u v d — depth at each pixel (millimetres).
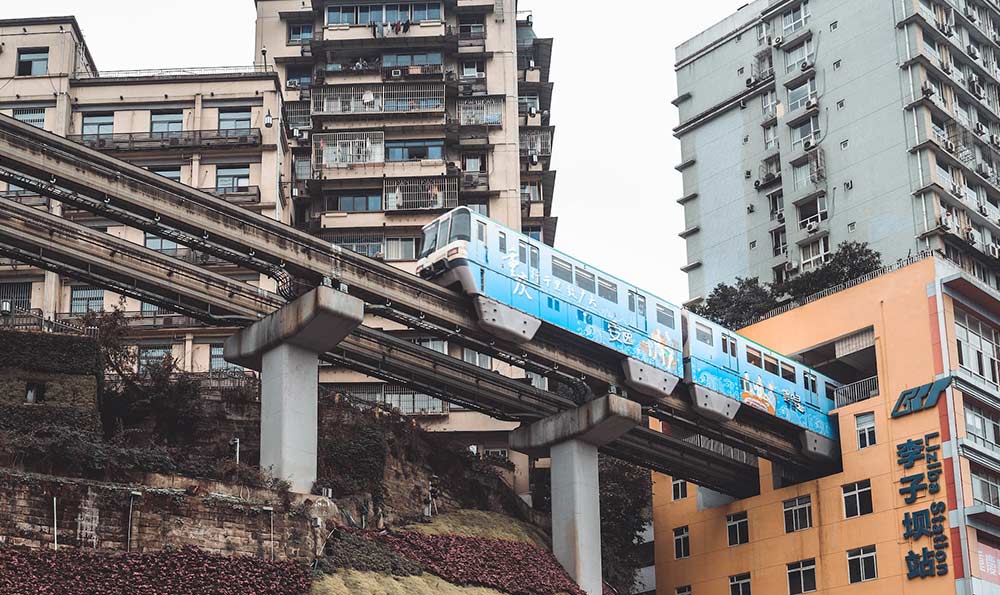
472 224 52500
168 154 69750
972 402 60594
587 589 55125
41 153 44125
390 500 54312
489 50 80688
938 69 81500
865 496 60719
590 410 56031
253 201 69062
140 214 46125
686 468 63438
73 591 36594
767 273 85250
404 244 74000
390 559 47125
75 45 72062
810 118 85438
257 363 49906
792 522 63156
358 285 49281
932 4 84438
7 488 37156
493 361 70375
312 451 47469
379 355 52219
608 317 56094
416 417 68188
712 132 91625
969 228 79625
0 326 50688
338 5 81312
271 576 41125
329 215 74062
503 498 61000
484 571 51250
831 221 82062
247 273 67125
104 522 38750
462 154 78062
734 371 60344
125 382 52938
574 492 56156
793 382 63094
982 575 56531
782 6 88438
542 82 87812
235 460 49750
